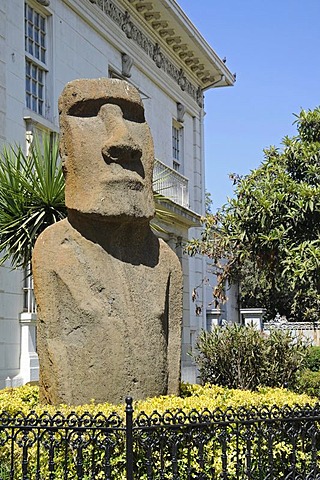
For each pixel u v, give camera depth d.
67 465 4.73
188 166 20.72
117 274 5.88
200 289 19.89
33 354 11.88
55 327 5.69
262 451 5.24
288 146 7.66
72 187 5.88
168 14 17.31
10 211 9.24
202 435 4.76
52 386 5.63
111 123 5.93
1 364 11.26
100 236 5.92
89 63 14.78
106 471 4.54
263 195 7.20
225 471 4.80
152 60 18.06
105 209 5.75
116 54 16.14
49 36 13.33
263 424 5.14
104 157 5.85
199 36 18.91
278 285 8.29
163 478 4.68
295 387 9.34
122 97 6.07
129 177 5.84
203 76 21.16
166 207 15.59
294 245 7.12
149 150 6.20
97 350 5.63
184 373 15.93
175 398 5.66
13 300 11.70
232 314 22.55
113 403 5.59
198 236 20.17
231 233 7.62
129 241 6.04
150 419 4.55
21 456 5.04
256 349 9.38
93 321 5.66
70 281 5.71
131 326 5.76
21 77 12.17
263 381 9.29
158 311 5.99
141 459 4.81
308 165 7.51
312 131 7.77
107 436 4.55
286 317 26.77
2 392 6.85
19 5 12.23
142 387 5.73
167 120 19.17
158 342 5.93
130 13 16.70
